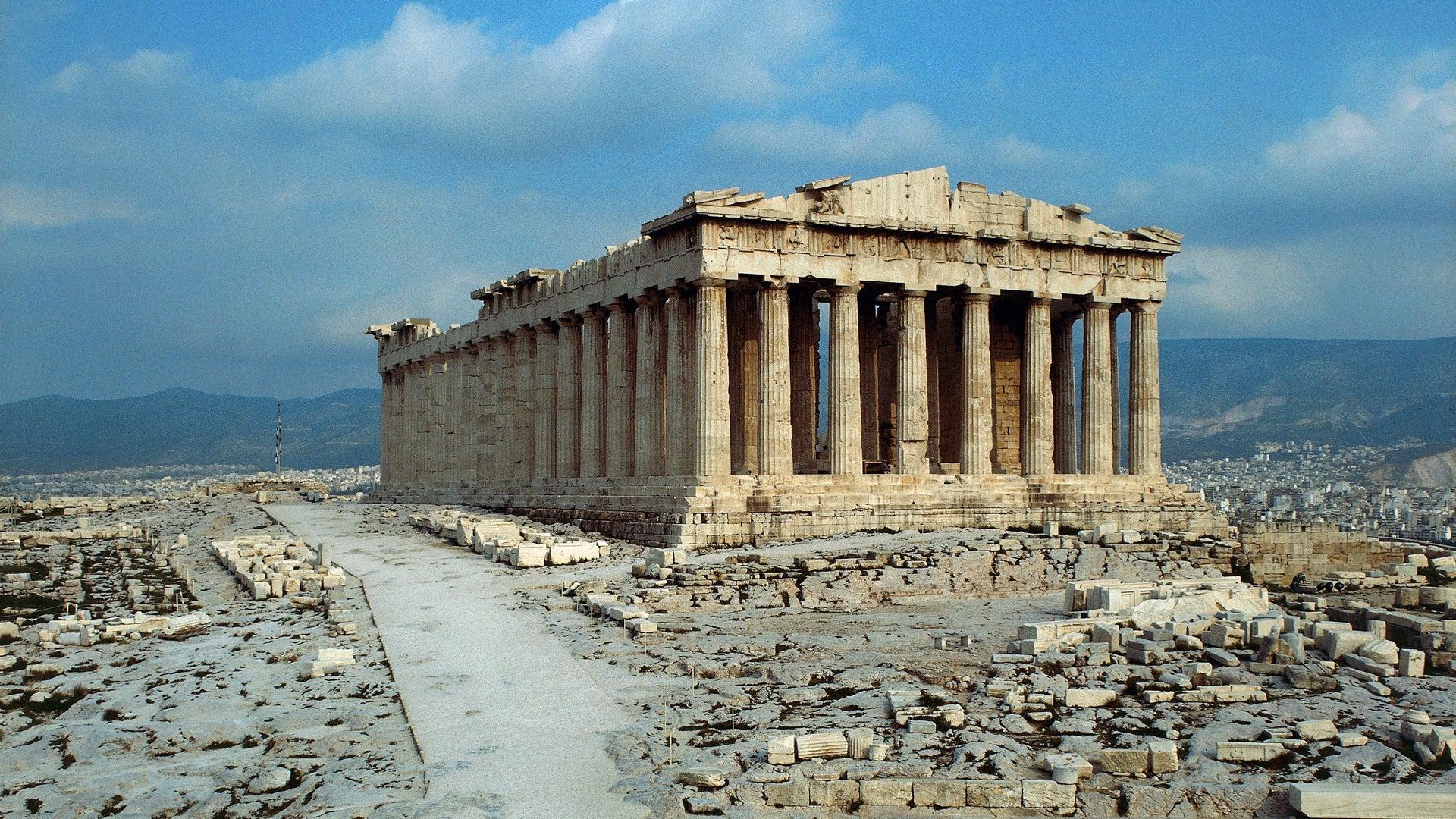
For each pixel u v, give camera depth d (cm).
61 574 6562
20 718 3212
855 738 2648
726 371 6700
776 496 6550
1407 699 3108
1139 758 2595
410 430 12000
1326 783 2422
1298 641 3434
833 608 4881
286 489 14862
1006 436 8362
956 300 7694
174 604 5138
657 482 7019
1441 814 2298
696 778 2495
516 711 3105
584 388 8019
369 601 4888
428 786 2522
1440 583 6359
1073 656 3531
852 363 6969
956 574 5412
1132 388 8031
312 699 3309
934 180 7325
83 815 2469
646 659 3675
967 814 2417
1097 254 7788
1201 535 6750
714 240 6669
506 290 9312
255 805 2486
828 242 6944
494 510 8650
